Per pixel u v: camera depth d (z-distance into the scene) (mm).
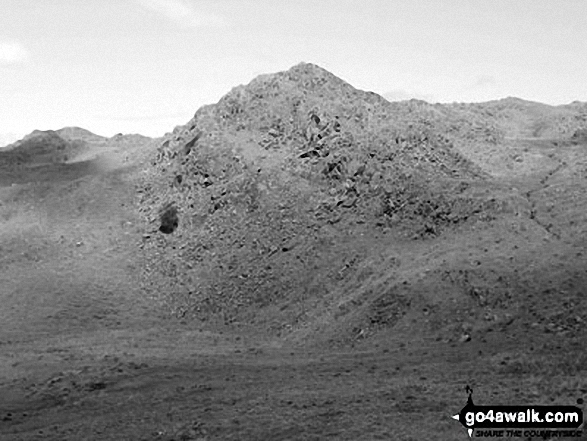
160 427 27562
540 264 45562
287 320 52062
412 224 57406
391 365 36281
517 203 56156
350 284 52312
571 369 30359
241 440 24078
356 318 45344
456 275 45531
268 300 56594
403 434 22234
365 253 55781
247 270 60625
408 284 45969
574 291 41875
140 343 49969
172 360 42719
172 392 34188
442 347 39188
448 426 22609
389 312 44312
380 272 51281
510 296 42750
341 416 25641
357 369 36094
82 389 37406
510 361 33688
